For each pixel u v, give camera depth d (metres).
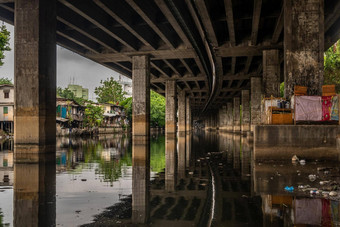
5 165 10.27
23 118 11.98
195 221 4.15
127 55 26.22
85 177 8.00
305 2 11.25
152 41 24.02
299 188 6.25
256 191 6.07
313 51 11.13
